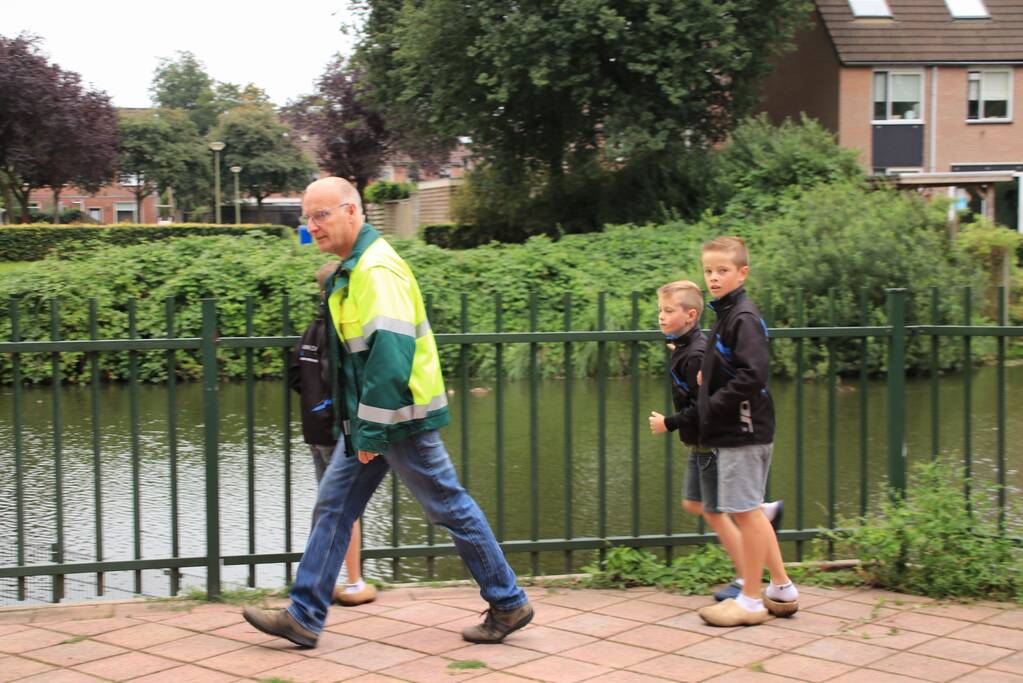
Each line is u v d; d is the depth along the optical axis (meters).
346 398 3.99
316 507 4.13
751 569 4.34
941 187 24.00
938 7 31.28
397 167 47.81
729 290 4.23
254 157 62.72
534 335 4.94
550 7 22.34
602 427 5.07
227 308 15.89
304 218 4.27
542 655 3.99
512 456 9.62
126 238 30.61
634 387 5.05
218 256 16.69
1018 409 12.47
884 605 4.66
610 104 24.09
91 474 8.84
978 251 17.92
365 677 3.75
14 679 3.71
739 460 4.25
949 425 11.32
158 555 6.54
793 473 8.77
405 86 26.56
